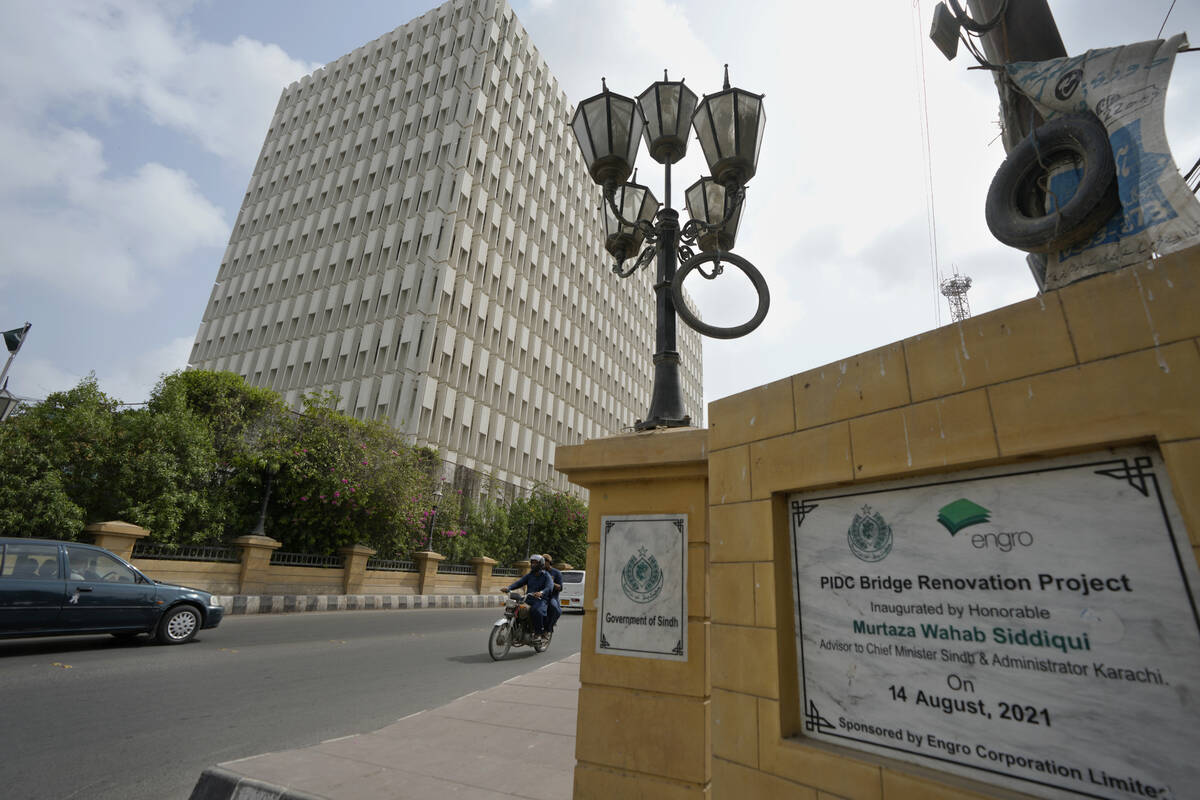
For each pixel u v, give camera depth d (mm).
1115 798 1286
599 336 43625
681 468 2732
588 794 2654
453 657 8156
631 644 2719
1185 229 2117
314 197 35125
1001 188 2887
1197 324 1324
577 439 38688
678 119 3564
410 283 27797
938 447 1715
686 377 60219
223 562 11547
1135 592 1346
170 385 11688
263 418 13570
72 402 9750
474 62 32250
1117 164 2395
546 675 6941
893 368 1892
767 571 2119
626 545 2844
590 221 43969
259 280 34656
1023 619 1509
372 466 14586
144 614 7305
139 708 4754
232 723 4535
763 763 1991
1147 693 1289
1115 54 2559
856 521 1940
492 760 3746
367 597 13859
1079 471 1487
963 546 1659
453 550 19125
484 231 30875
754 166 3443
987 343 1683
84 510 9195
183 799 3248
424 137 31750
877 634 1812
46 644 7152
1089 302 1511
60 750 3775
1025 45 3119
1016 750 1458
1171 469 1305
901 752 1682
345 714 4965
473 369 29016
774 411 2250
